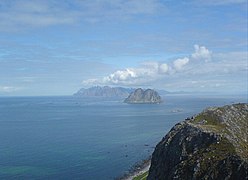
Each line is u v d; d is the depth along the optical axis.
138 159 148.00
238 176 56.12
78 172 128.00
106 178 120.25
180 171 67.12
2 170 129.62
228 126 80.00
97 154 158.88
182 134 75.56
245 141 75.25
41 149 171.12
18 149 171.00
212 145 66.94
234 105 92.00
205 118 83.62
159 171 77.31
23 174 124.44
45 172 127.31
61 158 150.50
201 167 63.25
